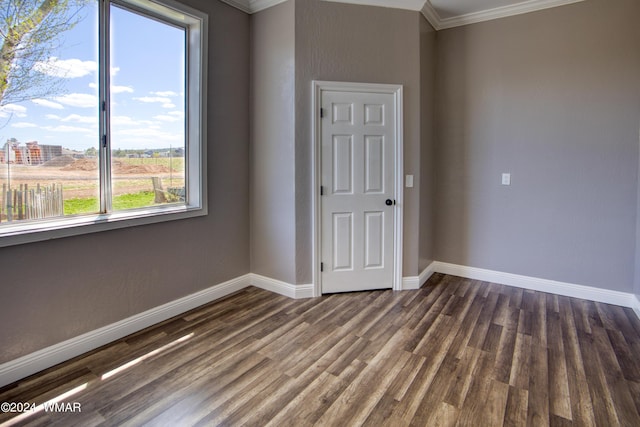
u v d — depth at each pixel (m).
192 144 3.06
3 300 2.01
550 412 1.83
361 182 3.39
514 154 3.58
